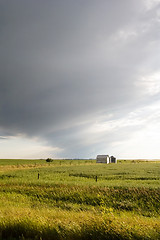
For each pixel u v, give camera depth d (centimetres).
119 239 662
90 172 4225
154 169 4981
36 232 742
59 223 783
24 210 1067
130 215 1183
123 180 2898
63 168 5547
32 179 3008
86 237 695
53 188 2067
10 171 4694
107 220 758
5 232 760
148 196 1653
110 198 1688
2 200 1538
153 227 708
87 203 1633
